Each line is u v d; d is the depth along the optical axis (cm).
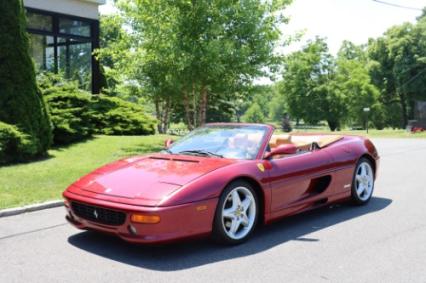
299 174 566
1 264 431
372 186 719
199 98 1664
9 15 1079
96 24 1923
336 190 639
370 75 6456
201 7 1343
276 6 1483
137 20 1471
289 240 514
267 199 524
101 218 451
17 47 1088
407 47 6181
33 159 1079
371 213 650
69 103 1488
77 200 466
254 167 514
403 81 6166
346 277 402
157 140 1541
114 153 1228
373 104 6116
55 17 1764
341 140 689
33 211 653
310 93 6225
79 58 1872
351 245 497
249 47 1430
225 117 3834
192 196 444
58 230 550
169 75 1400
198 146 581
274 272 414
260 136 568
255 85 1533
